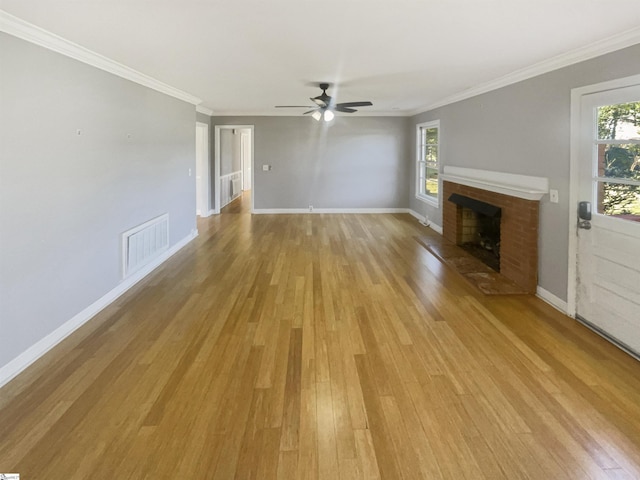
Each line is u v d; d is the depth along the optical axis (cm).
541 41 320
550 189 398
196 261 565
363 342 324
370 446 209
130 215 451
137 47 340
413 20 276
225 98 682
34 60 290
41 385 263
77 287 349
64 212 329
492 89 522
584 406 240
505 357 299
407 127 970
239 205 1115
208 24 285
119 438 214
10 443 210
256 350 311
